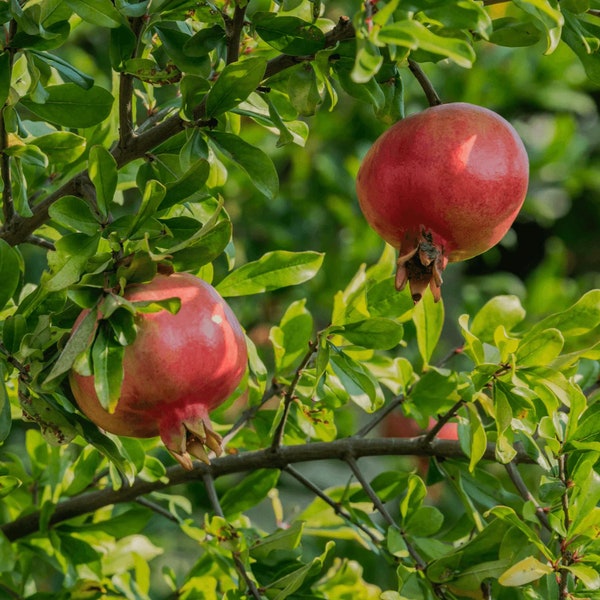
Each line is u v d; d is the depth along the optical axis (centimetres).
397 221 495
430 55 522
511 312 675
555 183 1340
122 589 721
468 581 570
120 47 546
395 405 688
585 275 1434
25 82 661
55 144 638
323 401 657
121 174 712
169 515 707
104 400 436
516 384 550
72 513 700
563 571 534
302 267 633
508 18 526
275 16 513
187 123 538
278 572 616
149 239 489
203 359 452
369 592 728
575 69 1280
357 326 581
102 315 447
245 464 674
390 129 503
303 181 1262
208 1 534
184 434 456
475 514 628
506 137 491
